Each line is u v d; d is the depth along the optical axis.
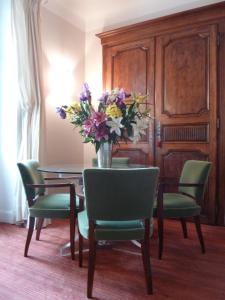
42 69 3.14
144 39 3.49
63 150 3.69
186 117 3.23
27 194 2.24
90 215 1.65
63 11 3.65
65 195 2.54
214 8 3.02
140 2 3.59
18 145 3.03
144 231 1.70
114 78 3.72
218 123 3.05
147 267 1.70
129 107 1.98
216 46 3.04
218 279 1.88
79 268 2.03
